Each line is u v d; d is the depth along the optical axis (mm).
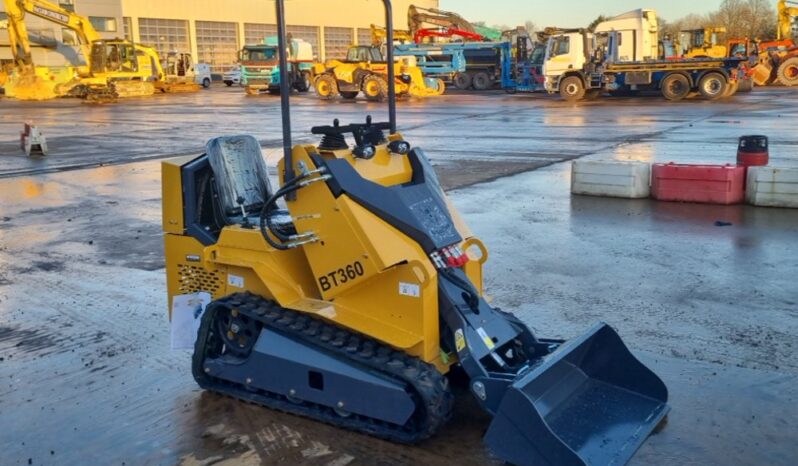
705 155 14781
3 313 6484
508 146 17672
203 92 50906
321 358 4188
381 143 4633
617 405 4176
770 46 41375
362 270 4051
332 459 3941
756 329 5715
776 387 4715
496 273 7344
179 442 4184
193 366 4754
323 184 4117
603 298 6520
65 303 6730
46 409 4637
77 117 29938
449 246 4176
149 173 14766
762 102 29219
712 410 4414
